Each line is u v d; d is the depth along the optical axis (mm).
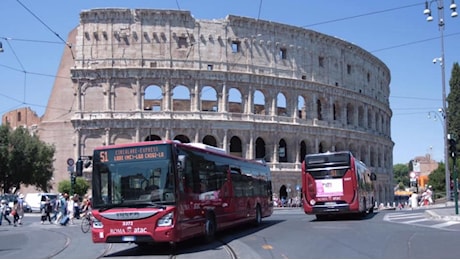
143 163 24531
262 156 98750
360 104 113438
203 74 88125
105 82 85812
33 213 87188
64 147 93375
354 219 43531
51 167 96625
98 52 86875
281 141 102188
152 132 85562
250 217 37281
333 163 41094
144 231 23625
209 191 29125
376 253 20938
